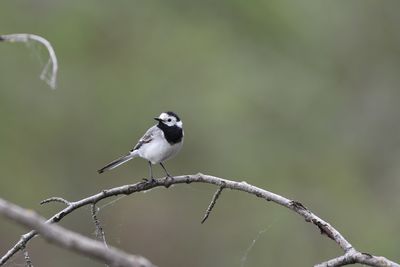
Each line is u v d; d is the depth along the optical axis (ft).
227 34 65.16
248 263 54.49
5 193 58.44
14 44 59.57
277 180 59.62
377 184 61.05
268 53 64.95
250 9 65.26
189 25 64.28
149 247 55.88
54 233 10.28
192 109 61.31
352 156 61.72
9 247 52.54
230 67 63.00
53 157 59.88
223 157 60.13
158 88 61.82
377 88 64.28
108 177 59.57
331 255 53.21
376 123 63.36
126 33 62.59
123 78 61.52
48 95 60.23
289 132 61.87
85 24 61.77
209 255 55.21
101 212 55.83
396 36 64.28
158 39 63.10
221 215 56.44
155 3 63.31
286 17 64.85
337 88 63.93
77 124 60.44
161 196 57.36
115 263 10.32
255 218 55.67
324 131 62.44
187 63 62.80
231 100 61.00
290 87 63.05
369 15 64.18
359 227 56.80
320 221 18.67
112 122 60.49
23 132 59.82
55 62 15.34
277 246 54.29
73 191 59.31
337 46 64.64
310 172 60.23
